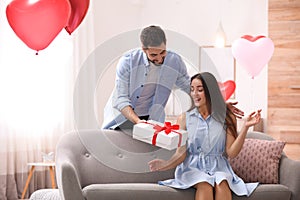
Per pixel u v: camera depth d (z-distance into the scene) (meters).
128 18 6.77
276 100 5.84
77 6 3.76
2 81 5.23
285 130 5.82
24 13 3.49
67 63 5.86
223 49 6.36
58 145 3.83
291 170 3.73
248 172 3.90
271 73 5.85
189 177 3.58
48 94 5.69
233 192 3.57
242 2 6.30
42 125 5.64
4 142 5.23
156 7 6.79
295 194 3.67
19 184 5.42
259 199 3.59
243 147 3.99
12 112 5.33
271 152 3.91
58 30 3.60
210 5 6.47
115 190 3.46
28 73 5.49
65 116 5.87
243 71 6.28
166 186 3.58
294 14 5.78
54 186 5.21
